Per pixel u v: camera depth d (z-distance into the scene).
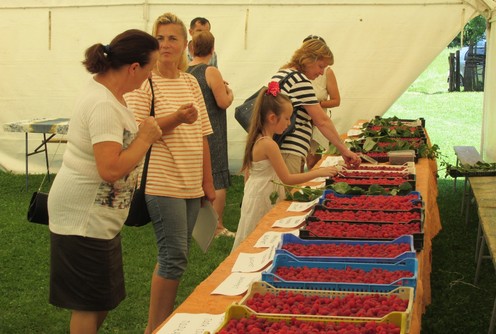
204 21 6.85
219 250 6.58
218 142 6.32
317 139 7.88
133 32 3.14
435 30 9.38
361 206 4.12
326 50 5.09
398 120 8.64
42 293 5.52
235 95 9.84
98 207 3.16
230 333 2.17
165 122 3.65
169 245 3.89
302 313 2.38
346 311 2.33
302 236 3.49
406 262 2.90
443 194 9.45
